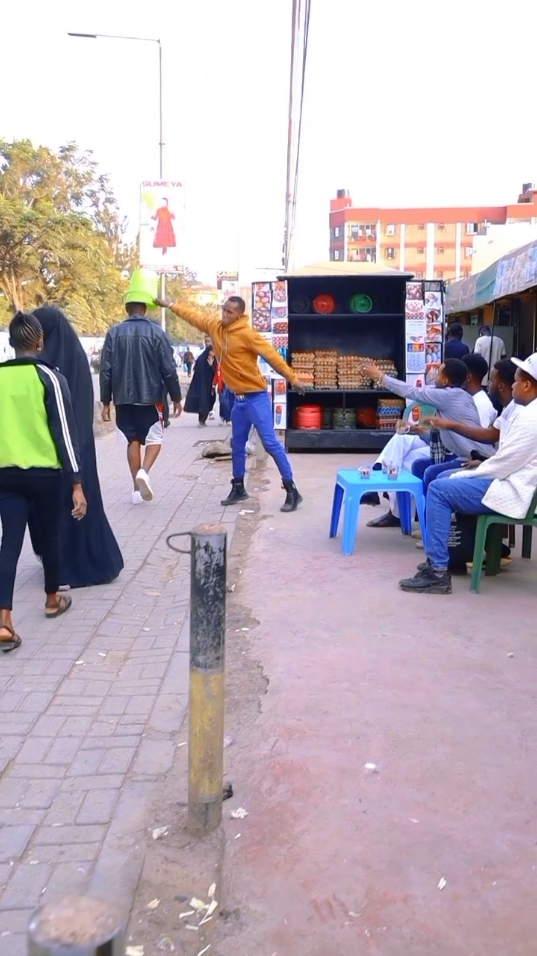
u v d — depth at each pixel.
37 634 5.22
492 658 4.61
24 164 34.78
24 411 4.89
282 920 2.68
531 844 3.02
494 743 3.70
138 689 4.39
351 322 13.11
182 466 12.03
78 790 3.42
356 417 13.05
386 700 4.11
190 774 3.09
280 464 8.47
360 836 3.07
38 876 2.89
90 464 6.06
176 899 2.77
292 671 4.47
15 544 4.93
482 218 88.06
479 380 7.15
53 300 35.31
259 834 3.10
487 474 5.54
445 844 3.02
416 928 2.64
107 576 6.23
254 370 8.38
